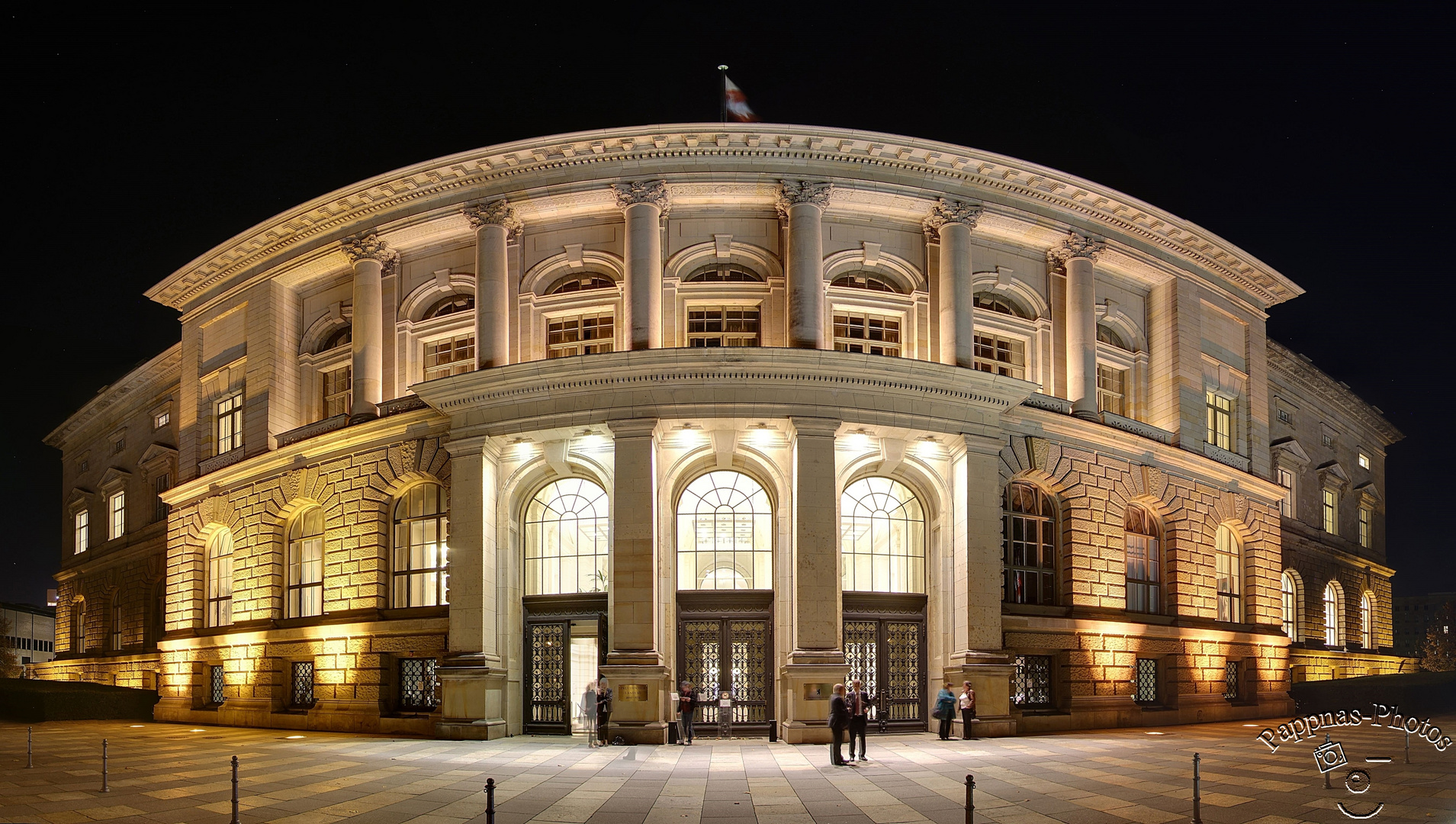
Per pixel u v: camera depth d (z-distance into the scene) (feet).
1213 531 132.46
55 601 258.37
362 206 122.93
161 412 186.70
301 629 120.57
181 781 69.41
